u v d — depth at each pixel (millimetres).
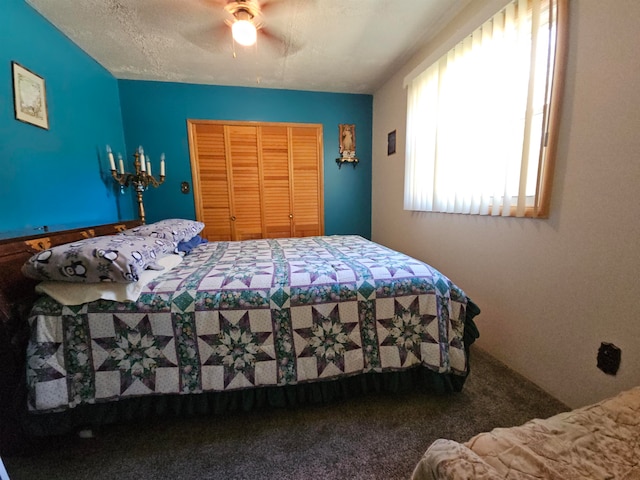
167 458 1022
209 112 2914
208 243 2229
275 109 3059
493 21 1490
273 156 3115
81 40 1991
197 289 1158
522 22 1334
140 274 1155
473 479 503
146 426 1165
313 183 3268
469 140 1711
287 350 1171
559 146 1202
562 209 1211
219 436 1114
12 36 1488
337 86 3027
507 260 1516
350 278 1277
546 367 1329
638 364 985
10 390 982
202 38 2008
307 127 3162
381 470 971
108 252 1044
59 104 1849
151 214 2924
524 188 1369
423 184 2271
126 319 1068
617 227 1020
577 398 1195
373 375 1281
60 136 1850
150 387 1085
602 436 619
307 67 2533
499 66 1473
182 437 1110
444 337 1261
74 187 1984
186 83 2836
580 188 1133
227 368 1130
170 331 1096
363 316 1235
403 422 1174
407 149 2482
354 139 3301
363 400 1306
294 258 1634
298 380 1173
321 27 1909
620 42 976
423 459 608
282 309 1172
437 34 2012
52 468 988
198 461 1009
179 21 1805
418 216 2404
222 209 3074
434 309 1267
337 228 3422
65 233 1353
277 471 970
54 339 1013
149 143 2832
